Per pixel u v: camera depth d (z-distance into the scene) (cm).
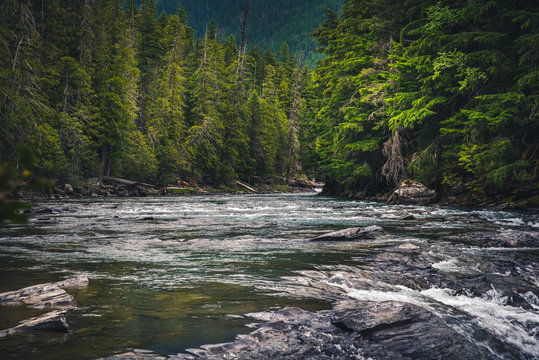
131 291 624
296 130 8150
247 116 7362
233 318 494
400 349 413
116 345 401
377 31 3847
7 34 3675
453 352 406
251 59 9506
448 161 3103
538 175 2466
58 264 845
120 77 4847
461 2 3055
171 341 415
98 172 4853
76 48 4953
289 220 1884
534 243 1141
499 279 744
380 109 3581
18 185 121
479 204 2683
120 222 1770
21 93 3638
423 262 882
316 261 895
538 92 2509
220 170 6625
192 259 914
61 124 4278
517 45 2653
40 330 440
